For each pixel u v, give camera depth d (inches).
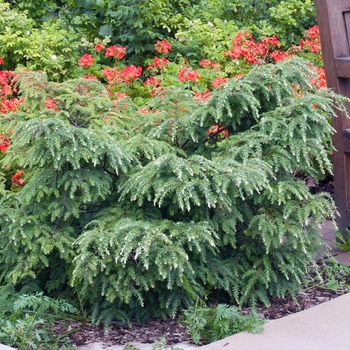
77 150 142.7
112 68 272.4
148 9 302.5
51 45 282.8
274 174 155.9
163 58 283.6
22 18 298.7
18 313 145.2
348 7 197.2
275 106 162.9
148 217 151.5
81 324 149.9
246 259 160.4
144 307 152.4
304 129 150.4
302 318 145.8
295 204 151.9
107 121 166.4
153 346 136.0
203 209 149.8
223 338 138.1
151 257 137.4
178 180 141.1
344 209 200.8
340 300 155.9
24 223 146.3
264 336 136.8
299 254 158.4
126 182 148.3
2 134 204.8
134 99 256.1
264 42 295.4
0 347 129.3
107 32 309.4
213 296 161.0
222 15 350.9
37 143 143.8
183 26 330.3
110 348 138.2
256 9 358.6
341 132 197.3
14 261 151.3
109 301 144.3
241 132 163.2
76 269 137.3
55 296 158.4
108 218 148.9
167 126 161.6
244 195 153.7
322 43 196.7
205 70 282.8
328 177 266.1
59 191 150.4
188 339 142.4
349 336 135.9
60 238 147.6
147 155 153.1
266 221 150.8
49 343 139.7
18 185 195.5
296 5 339.9
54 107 163.6
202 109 155.5
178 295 150.2
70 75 280.7
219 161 148.2
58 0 386.0
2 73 247.0
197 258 153.8
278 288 158.4
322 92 163.6
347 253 195.5
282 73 159.6
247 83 158.1
